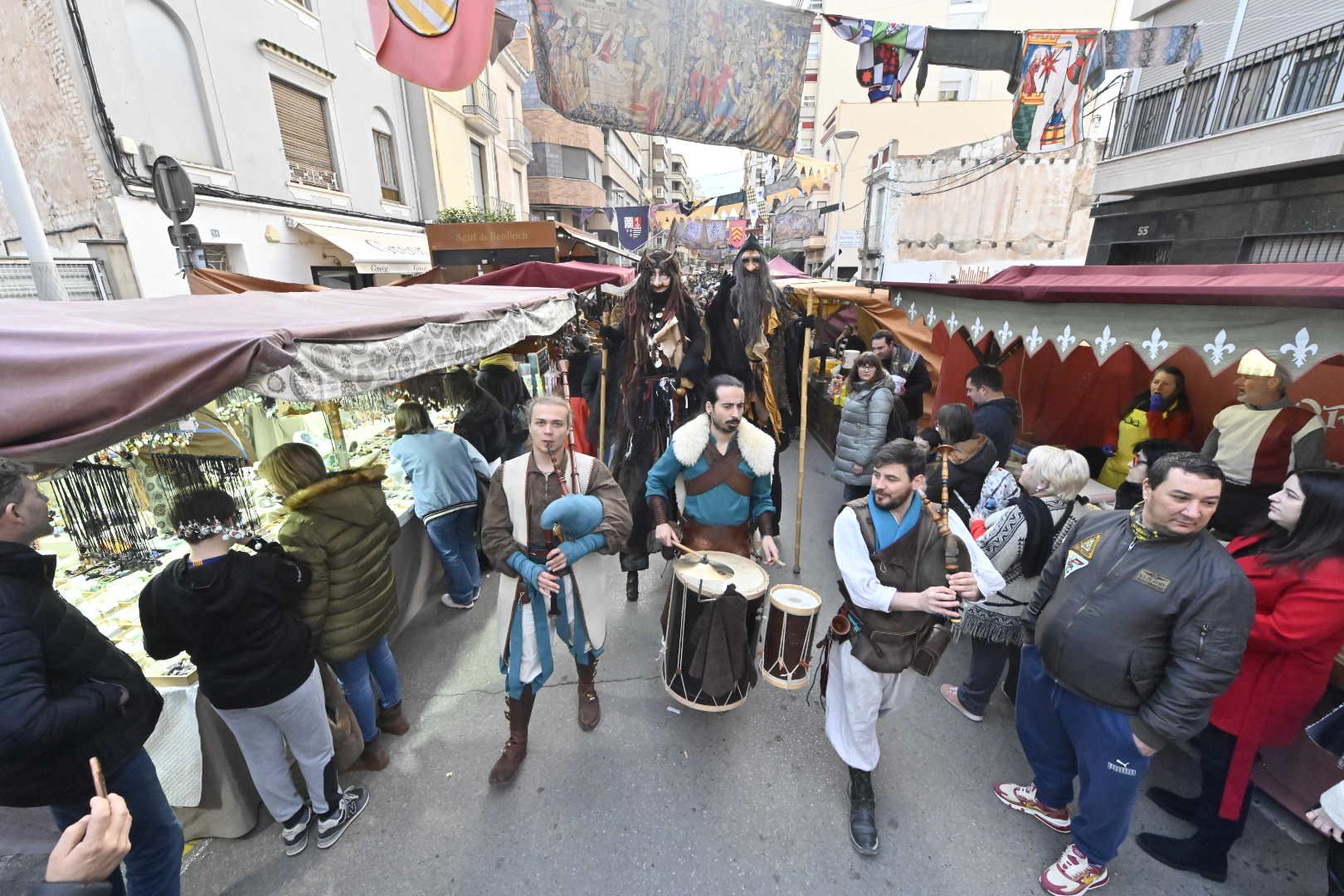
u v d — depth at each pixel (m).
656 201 50.38
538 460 2.30
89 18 5.75
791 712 2.85
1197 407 4.39
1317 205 6.02
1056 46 2.96
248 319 1.72
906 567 1.99
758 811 2.30
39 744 1.25
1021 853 2.14
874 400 4.39
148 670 2.10
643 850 2.14
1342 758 1.77
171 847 1.71
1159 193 8.02
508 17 2.59
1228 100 6.80
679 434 2.66
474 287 3.91
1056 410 5.84
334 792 2.13
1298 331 1.90
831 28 2.82
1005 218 12.30
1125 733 1.75
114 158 6.00
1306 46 5.95
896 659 2.03
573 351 6.17
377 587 2.31
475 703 2.89
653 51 2.69
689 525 2.84
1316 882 2.01
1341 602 1.66
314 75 9.14
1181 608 1.63
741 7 2.71
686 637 2.31
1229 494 3.28
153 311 1.78
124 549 2.93
